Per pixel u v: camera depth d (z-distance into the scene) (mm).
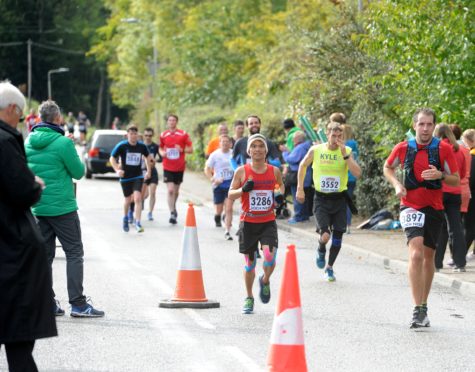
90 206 53312
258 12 97688
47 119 21594
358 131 43500
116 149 40594
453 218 28750
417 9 33312
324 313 22781
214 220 46562
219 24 100188
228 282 27344
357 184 44531
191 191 64062
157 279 27641
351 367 17344
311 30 66562
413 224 20938
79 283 21875
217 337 19750
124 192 40844
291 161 43438
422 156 20984
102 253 33750
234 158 37094
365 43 35750
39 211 21406
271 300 24516
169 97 105812
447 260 31703
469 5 32125
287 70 66562
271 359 15820
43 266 13945
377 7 34438
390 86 37562
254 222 22531
